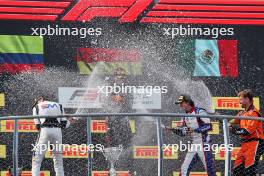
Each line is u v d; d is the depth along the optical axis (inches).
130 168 1175.6
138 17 1228.5
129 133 1195.9
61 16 1219.2
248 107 1096.2
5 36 1211.9
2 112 1208.8
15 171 987.3
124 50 1226.0
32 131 1185.4
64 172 1162.0
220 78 1230.3
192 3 1230.3
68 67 1219.2
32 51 1216.8
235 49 1230.3
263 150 1088.8
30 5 1216.8
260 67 1230.3
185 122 1106.1
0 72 1210.6
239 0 1231.5
